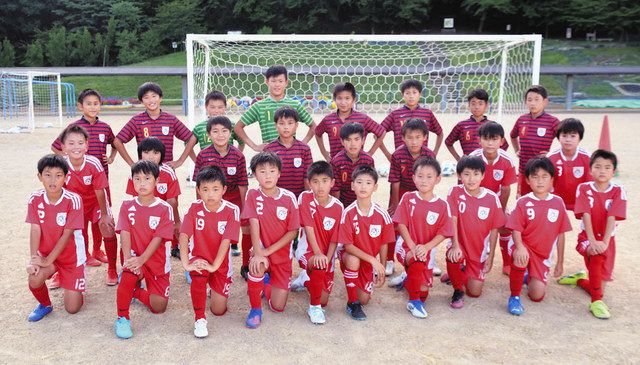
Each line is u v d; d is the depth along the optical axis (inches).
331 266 157.2
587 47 1541.6
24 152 492.4
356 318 149.9
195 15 1679.4
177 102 1216.2
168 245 153.7
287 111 181.2
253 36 339.6
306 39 347.6
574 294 169.2
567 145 191.2
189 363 125.3
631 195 302.8
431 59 956.0
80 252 153.6
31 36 1697.8
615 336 139.6
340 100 204.8
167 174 187.2
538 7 1614.2
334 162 186.1
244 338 138.2
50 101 1141.7
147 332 141.6
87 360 126.6
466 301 163.5
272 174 153.6
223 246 147.7
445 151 507.8
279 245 152.5
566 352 131.0
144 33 1643.7
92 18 1680.6
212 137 185.5
